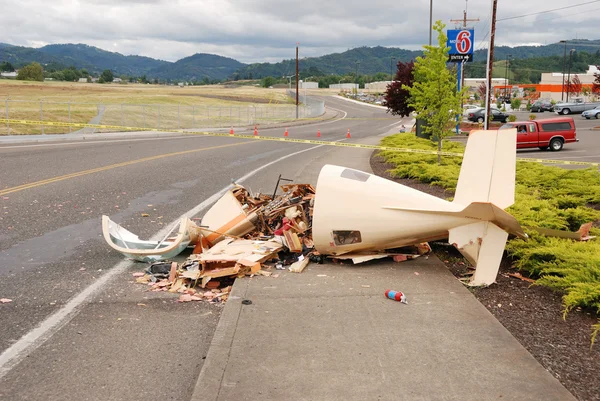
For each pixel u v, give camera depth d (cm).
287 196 808
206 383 379
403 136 2891
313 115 7506
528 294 579
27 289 599
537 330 483
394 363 408
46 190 1238
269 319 492
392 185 653
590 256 604
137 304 555
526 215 827
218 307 549
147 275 642
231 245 691
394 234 635
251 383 380
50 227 898
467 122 5016
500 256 597
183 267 646
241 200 813
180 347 457
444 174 1363
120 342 466
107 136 3198
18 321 510
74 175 1488
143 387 392
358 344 441
